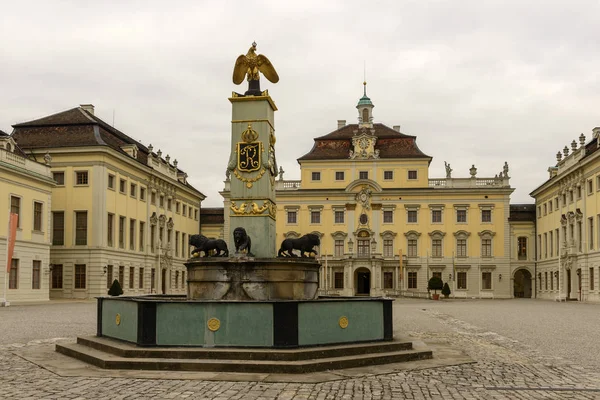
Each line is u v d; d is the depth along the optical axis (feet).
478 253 289.94
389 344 52.29
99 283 197.16
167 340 48.47
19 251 168.45
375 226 293.64
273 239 64.69
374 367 47.96
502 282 288.10
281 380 42.14
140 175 233.96
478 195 291.38
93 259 197.77
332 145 305.32
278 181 302.25
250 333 47.60
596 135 219.82
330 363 46.21
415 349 54.03
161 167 257.96
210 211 326.65
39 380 42.47
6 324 90.89
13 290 164.96
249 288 58.95
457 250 290.97
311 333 48.73
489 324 99.35
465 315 127.03
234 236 60.95
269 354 46.16
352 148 303.27
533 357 56.65
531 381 43.45
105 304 57.41
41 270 179.83
